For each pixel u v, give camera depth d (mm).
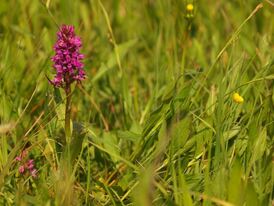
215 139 4344
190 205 3746
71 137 4102
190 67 5820
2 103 4707
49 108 4582
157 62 5488
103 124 5234
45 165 4195
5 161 4270
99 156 4660
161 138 4324
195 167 4266
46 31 6195
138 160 4484
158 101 5180
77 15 6898
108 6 7102
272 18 6207
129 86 5914
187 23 5113
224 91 4352
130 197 4105
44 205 3818
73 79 4031
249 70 5266
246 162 4199
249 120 4277
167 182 4145
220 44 6273
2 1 6832
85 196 4125
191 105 4586
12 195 4098
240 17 6582
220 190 3865
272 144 4324
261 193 3881
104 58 6344
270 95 4406
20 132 4691
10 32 6465
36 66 5742
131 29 6867
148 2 7059
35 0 6852
